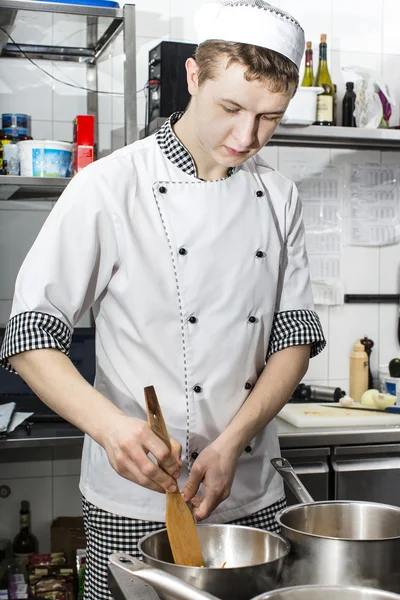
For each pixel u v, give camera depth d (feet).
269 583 2.76
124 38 8.13
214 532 3.40
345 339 10.33
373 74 10.37
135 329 4.38
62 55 9.35
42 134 9.46
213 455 4.02
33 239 9.46
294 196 4.95
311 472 8.12
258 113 3.76
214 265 4.44
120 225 4.33
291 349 4.66
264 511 4.66
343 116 9.75
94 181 4.31
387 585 2.83
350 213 10.34
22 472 9.40
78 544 9.26
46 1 7.80
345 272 10.35
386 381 9.39
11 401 8.59
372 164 10.40
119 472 3.60
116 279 4.40
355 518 3.45
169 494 3.34
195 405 4.41
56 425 8.18
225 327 4.43
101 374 4.53
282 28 3.67
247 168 4.71
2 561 9.06
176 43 8.69
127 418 3.68
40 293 4.14
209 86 3.79
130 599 2.69
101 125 9.62
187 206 4.45
